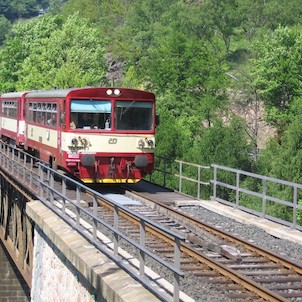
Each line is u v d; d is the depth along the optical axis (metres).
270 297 11.66
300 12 104.62
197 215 20.02
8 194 27.50
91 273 12.19
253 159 46.50
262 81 57.59
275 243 16.47
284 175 42.25
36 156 28.44
